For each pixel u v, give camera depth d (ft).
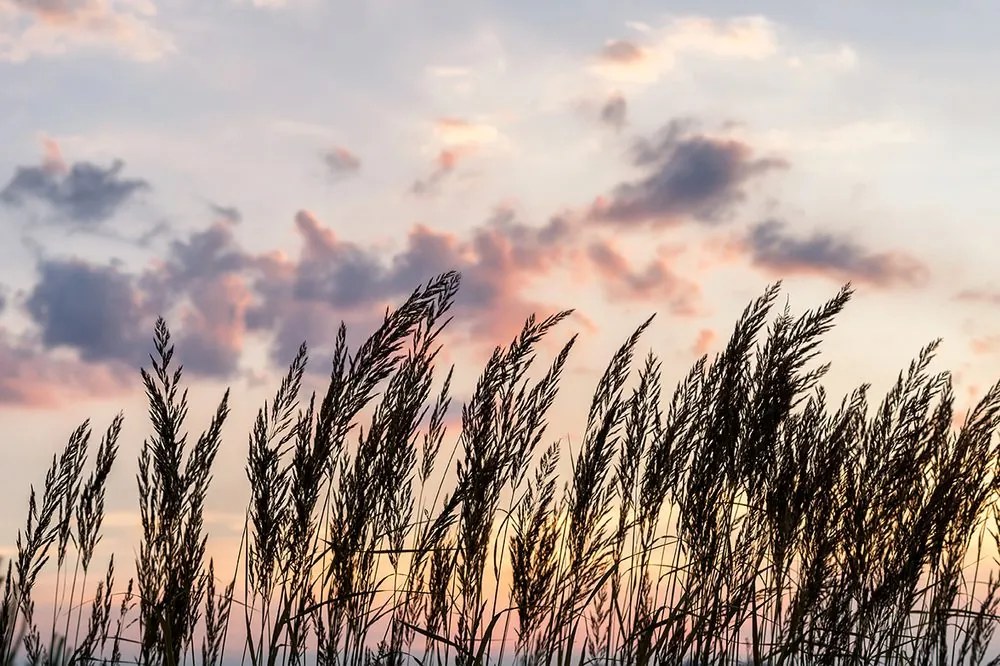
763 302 12.90
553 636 12.02
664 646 11.44
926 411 13.82
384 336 11.34
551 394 12.30
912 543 12.79
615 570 12.42
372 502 11.51
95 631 12.71
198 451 13.20
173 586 12.64
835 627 12.39
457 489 11.93
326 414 11.14
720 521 12.42
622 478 13.24
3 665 10.66
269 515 11.12
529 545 11.96
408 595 12.96
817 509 12.64
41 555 13.55
